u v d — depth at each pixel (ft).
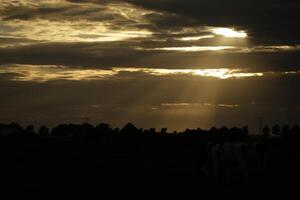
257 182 114.01
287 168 115.65
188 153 222.07
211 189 105.60
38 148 251.39
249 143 119.44
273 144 123.44
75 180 124.67
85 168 158.40
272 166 116.37
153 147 265.75
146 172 144.66
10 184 116.47
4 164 171.01
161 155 214.28
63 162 182.80
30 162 180.96
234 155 118.21
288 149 118.42
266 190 102.58
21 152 229.86
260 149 117.80
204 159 123.44
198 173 127.34
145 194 98.63
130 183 117.50
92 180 124.26
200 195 96.48
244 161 117.29
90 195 97.86
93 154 222.48
